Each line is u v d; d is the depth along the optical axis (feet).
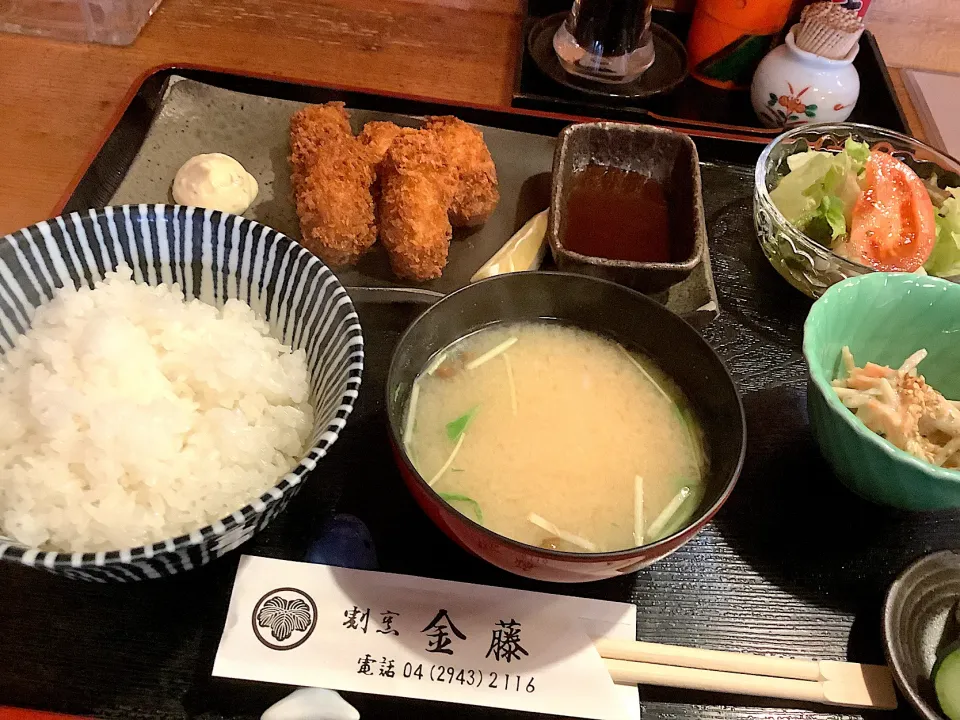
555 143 1.38
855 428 0.84
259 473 0.86
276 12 1.72
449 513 0.73
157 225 0.95
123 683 0.77
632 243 1.24
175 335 0.92
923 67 1.87
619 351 0.98
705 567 0.91
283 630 0.80
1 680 0.77
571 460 0.89
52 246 0.91
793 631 0.87
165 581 0.84
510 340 0.99
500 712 0.79
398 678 0.78
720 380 0.87
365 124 1.37
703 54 1.67
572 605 0.85
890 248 1.13
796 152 1.32
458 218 1.27
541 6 1.77
